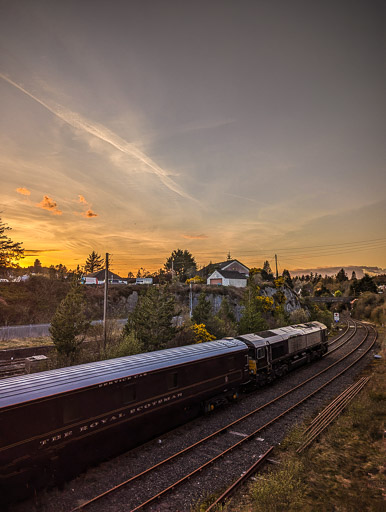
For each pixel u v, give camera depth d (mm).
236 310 49500
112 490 8953
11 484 8445
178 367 13500
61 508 8406
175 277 55344
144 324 24328
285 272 110562
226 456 11055
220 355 15867
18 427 8625
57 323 19719
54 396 9406
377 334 45500
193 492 9070
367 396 17016
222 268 69000
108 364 12188
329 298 92250
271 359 20828
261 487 8656
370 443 12117
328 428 13398
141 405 11859
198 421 14555
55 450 9281
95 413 10422
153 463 10695
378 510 7758
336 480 9617
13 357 23219
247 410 15875
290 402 16938
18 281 38812
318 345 28922
